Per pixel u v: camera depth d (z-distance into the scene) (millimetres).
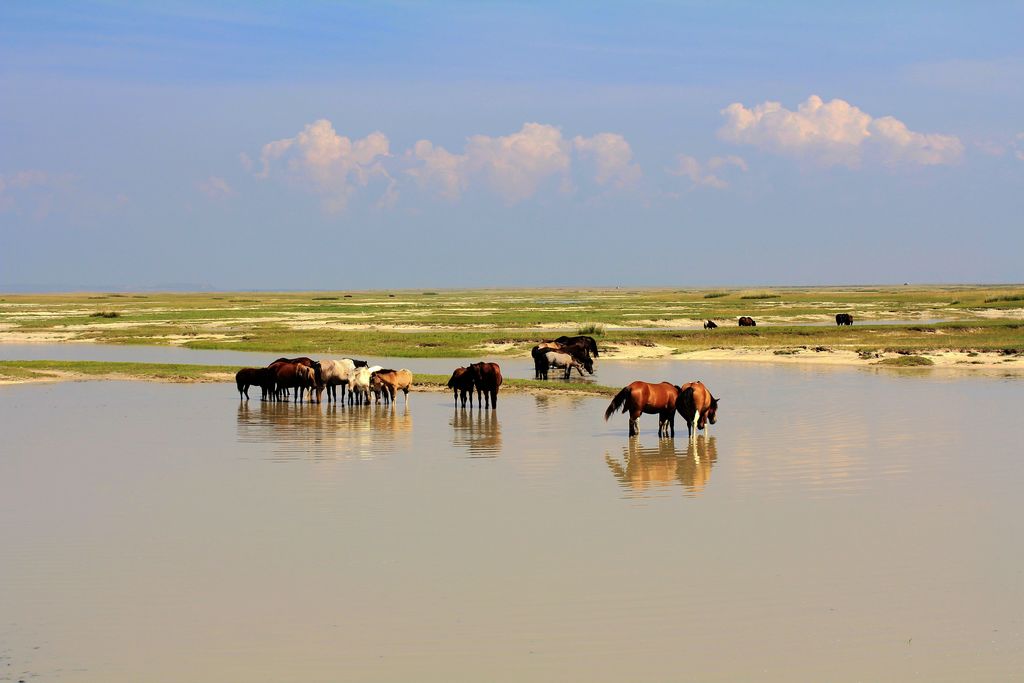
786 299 175250
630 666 12961
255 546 18375
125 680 12641
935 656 13242
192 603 15375
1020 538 18766
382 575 16625
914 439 30578
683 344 72562
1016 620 14516
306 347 73438
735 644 13656
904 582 16188
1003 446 29234
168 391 45750
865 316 114500
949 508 21172
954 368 56875
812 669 12852
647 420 35844
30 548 18375
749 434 31812
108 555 17891
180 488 23375
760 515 20547
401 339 77875
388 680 12609
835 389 45656
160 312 134375
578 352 52969
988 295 169750
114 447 29438
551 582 16188
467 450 28844
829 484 23672
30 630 14320
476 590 15844
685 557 17531
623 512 20812
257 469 25766
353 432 32719
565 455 27969
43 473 25266
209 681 12609
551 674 12734
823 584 16062
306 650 13562
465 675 12734
